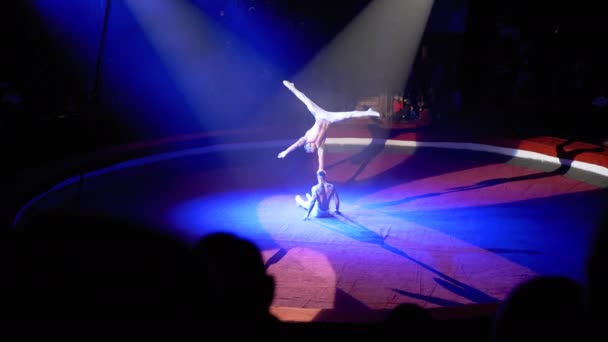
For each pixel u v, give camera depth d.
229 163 16.12
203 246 3.22
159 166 15.30
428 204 11.53
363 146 18.16
